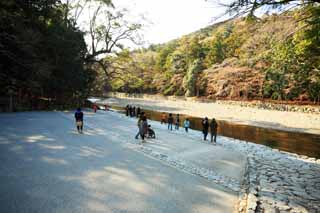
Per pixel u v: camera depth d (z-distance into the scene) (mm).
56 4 24547
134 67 41531
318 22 5543
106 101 60062
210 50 56219
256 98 41938
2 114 19359
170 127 20547
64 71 25375
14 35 18891
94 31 31047
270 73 31531
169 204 5363
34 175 6480
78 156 8562
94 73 32188
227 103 44438
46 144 9891
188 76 54844
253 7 5000
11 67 21297
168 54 70312
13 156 8000
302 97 35688
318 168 10195
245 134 21891
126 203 5266
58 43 23656
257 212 5211
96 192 5711
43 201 5070
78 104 30703
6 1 17062
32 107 24094
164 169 7879
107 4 29812
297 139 19984
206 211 5152
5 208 4668
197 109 41906
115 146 10562
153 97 64875
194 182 6902
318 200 6277
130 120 21359
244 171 8562
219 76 45406
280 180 7805
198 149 11711
